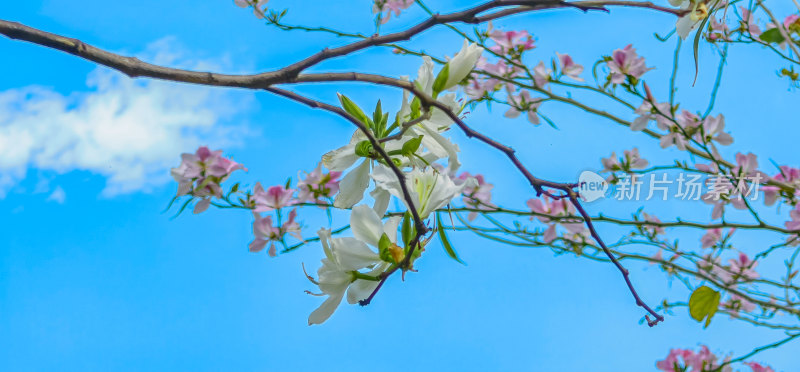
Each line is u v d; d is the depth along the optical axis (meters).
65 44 1.76
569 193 1.85
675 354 3.17
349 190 1.86
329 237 1.81
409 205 1.79
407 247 1.81
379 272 1.81
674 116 2.73
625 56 2.75
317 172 2.31
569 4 1.83
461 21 1.82
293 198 2.31
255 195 2.29
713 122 2.81
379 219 1.82
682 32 1.95
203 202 2.26
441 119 1.84
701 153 2.83
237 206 2.29
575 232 3.11
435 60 2.71
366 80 1.80
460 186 1.82
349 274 1.81
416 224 1.79
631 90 2.78
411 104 1.84
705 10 1.90
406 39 1.82
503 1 1.81
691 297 1.97
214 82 1.79
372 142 1.81
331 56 1.80
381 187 1.82
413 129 1.84
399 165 1.85
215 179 2.24
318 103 1.81
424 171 1.83
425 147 1.85
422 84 1.84
